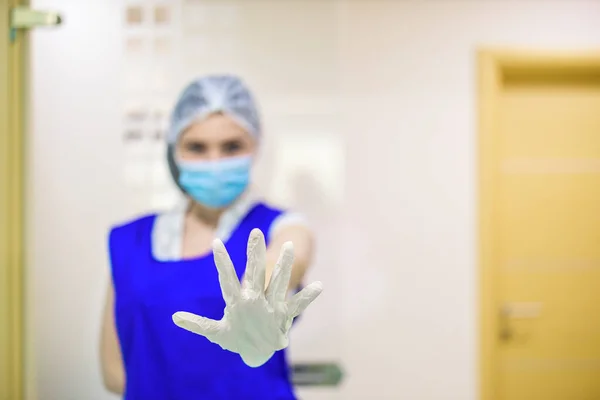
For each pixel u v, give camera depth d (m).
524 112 2.00
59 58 1.86
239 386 1.68
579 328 1.99
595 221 1.99
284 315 1.12
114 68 1.87
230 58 1.88
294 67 1.89
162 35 1.87
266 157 1.88
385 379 1.88
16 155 1.58
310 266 1.87
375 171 1.89
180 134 1.81
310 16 1.90
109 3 1.87
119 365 1.80
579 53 1.92
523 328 2.00
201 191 1.78
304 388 1.86
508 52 1.92
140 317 1.72
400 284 1.89
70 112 1.86
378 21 1.91
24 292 1.62
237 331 1.11
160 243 1.80
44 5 1.86
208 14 1.88
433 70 1.91
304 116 1.89
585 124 2.00
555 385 2.00
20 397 1.61
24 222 1.61
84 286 1.83
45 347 1.82
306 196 1.88
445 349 1.89
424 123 1.90
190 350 1.68
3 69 1.55
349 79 1.90
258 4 1.89
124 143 1.86
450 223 1.90
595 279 1.99
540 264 1.99
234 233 1.78
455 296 1.89
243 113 1.81
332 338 1.87
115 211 1.85
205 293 1.71
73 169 1.85
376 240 1.88
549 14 1.93
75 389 1.81
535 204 2.00
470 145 1.90
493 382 1.89
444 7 1.92
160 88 1.87
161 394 1.69
